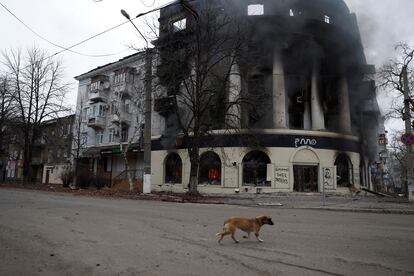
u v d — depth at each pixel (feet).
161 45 73.87
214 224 28.91
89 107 129.18
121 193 70.90
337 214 40.04
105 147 120.57
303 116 88.22
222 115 76.48
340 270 15.19
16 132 119.44
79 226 26.03
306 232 25.32
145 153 68.44
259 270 14.99
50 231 23.66
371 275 14.49
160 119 102.01
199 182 87.61
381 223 31.45
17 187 97.14
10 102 111.86
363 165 92.58
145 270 14.80
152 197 62.44
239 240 21.89
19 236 21.84
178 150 93.45
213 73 75.66
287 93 87.56
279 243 20.99
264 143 81.76
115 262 15.98
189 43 73.36
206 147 84.53
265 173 82.99
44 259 16.44
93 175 96.12
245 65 80.02
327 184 81.20
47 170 146.20
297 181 81.25
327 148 83.15
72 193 72.23
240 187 81.46
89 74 130.82
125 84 113.50
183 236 22.95
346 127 87.10
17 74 110.32
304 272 14.79
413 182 59.16
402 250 19.35
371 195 83.41
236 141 82.17
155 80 81.20
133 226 26.73
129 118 114.62
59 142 134.72
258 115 82.58
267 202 55.98
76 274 14.21
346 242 21.57
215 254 17.90
